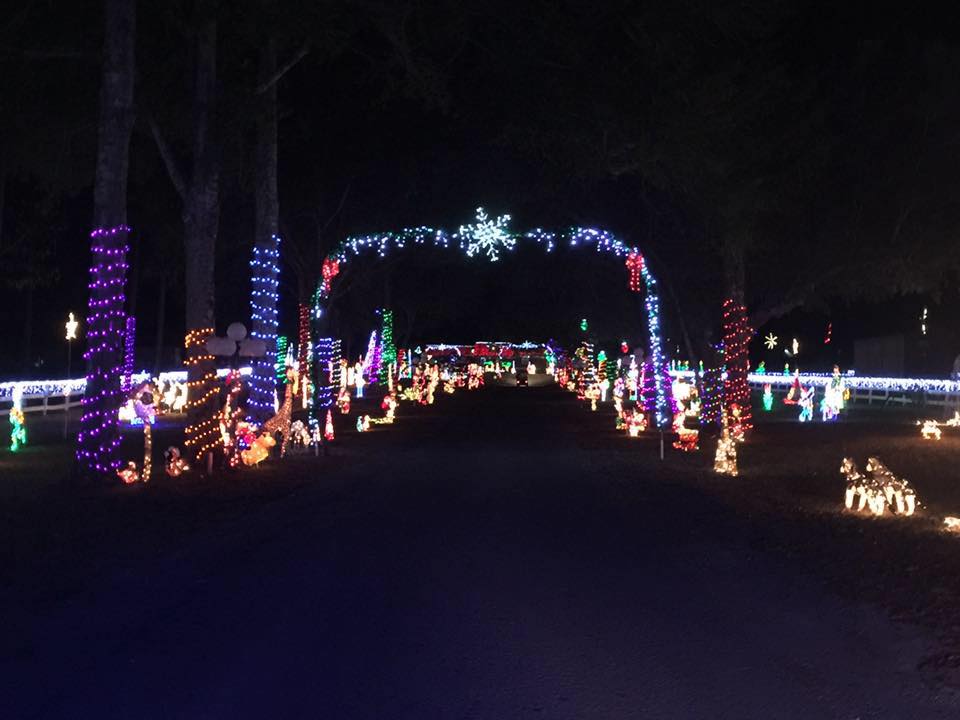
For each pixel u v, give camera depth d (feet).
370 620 28.71
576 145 89.92
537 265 148.25
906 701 21.94
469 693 22.44
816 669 24.23
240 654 25.40
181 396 137.28
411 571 35.45
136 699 22.03
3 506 50.83
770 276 101.24
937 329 173.27
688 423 120.06
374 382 206.08
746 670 24.16
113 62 59.62
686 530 44.47
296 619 28.84
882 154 91.30
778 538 42.22
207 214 69.72
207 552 39.27
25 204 123.03
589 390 170.91
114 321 60.23
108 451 59.72
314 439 82.12
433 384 179.73
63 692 22.52
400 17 72.59
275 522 47.03
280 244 133.28
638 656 25.27
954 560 36.06
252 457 71.26
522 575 34.78
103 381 59.82
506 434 104.73
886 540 40.73
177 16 67.72
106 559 37.86
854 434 101.45
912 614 28.91
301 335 131.95
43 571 35.60
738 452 83.25
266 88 71.97
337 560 37.52
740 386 100.01
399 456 80.07
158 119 74.74
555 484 61.87
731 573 35.17
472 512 49.90
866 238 92.63
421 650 25.73
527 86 88.28
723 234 89.04
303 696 22.20
